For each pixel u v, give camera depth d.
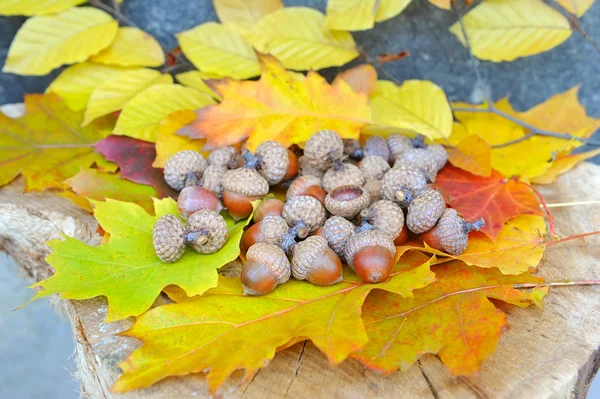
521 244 0.33
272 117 0.38
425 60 0.47
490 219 0.34
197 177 0.36
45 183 0.38
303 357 0.29
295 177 0.37
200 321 0.29
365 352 0.28
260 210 0.33
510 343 0.30
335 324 0.28
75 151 0.41
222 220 0.32
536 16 0.41
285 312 0.29
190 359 0.27
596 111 0.48
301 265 0.31
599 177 0.40
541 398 0.27
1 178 0.39
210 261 0.31
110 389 0.27
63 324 0.51
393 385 0.28
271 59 0.38
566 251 0.35
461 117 0.45
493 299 0.32
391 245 0.31
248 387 0.28
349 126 0.38
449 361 0.28
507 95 0.48
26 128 0.41
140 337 0.28
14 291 0.51
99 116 0.43
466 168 0.37
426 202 0.32
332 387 0.28
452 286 0.31
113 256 0.32
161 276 0.31
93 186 0.37
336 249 0.32
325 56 0.43
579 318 0.31
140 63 0.45
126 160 0.39
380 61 0.43
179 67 0.47
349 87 0.38
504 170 0.39
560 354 0.29
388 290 0.29
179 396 0.28
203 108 0.37
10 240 0.39
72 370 0.35
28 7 0.41
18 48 0.42
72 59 0.43
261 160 0.35
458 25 0.42
